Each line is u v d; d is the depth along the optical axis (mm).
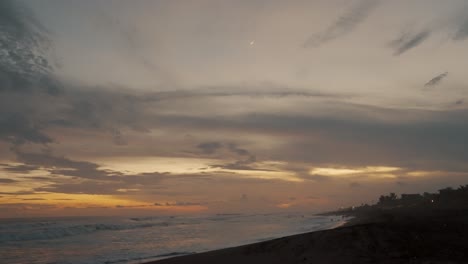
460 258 10844
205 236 36312
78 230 44406
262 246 15695
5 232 37312
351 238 14094
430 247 12516
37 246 28234
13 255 22828
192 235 38062
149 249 24953
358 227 15867
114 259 19859
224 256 15156
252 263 12867
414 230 15641
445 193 82812
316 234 15484
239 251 15812
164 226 59000
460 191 78438
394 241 13469
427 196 115375
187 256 16453
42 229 42219
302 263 11633
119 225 57312
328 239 14234
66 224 55250
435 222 21000
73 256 21812
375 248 12570
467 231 15578
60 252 24047
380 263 10617
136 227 55875
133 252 23266
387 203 142125
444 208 49312
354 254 11969
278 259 12812
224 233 40469
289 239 15680
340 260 11383
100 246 27703
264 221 78625
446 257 11016
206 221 82688
